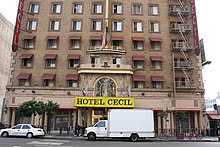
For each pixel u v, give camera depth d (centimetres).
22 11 3731
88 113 3281
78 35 3709
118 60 3566
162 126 3391
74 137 2512
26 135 2400
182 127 3466
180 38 3797
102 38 3647
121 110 2266
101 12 3816
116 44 3703
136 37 3697
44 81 3531
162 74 3609
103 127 2256
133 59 3550
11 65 3566
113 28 3769
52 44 3700
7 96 3450
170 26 3841
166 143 2059
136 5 3897
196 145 1875
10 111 3438
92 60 3550
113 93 3347
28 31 3700
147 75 3581
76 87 3450
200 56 3738
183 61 3716
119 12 3856
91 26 3756
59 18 3784
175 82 3584
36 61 3594
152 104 3441
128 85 3369
